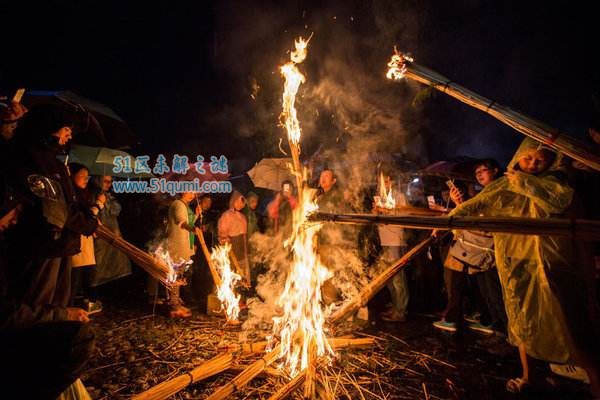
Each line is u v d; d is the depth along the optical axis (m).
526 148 2.89
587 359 2.56
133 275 7.92
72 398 2.27
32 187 2.29
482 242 4.18
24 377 1.83
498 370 3.53
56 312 2.06
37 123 2.46
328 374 3.40
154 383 3.27
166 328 4.65
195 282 6.77
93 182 5.56
